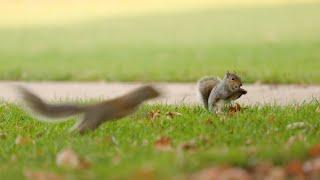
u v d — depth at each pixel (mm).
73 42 31359
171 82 19891
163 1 42781
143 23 36000
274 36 30375
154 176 6840
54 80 21234
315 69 21344
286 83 18859
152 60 25297
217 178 6758
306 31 31422
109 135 9266
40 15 39594
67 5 42344
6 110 12297
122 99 9344
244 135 9047
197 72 21266
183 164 7133
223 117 10406
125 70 22734
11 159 8156
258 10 38938
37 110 8891
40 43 31297
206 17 37094
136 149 8266
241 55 25453
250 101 14461
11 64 25125
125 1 42844
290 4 40750
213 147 8266
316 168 7031
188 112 11414
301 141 8289
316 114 10719
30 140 9133
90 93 17391
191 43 29531
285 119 10203
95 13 39625
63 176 7168
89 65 24547
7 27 36438
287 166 7121
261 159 7359
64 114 9062
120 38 31984
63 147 8570
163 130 9609
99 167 7418
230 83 11070
